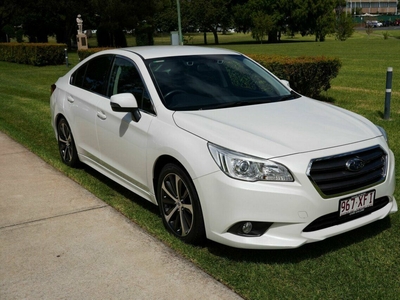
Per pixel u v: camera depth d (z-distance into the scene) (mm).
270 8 69312
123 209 4793
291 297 3178
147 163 4242
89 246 3967
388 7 158250
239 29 76625
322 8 65750
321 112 4348
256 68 5203
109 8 45531
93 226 4352
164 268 3580
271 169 3383
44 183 5566
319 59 10500
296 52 34875
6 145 7379
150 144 4156
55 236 4172
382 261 3643
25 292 3334
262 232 3477
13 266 3688
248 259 3703
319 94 11664
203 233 3762
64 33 54688
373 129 4109
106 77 5199
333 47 40812
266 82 4992
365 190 3637
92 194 5160
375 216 3771
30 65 25547
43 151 6938
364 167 3656
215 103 4383
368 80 15383
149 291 3293
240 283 3354
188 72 4707
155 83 4465
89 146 5402
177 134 3891
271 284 3340
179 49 5168
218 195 3486
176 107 4238
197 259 3701
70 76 6066
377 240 3986
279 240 3430
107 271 3568
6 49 27953
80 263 3699
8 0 43969
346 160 3547
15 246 4012
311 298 3162
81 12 47969
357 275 3445
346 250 3820
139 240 4043
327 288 3283
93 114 5156
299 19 67125
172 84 4496
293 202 3354
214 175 3508
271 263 3639
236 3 73938
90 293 3297
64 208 4797
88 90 5484
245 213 3402
